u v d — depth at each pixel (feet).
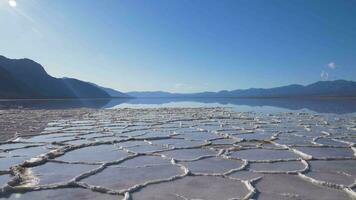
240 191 14.65
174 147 26.37
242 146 27.07
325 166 19.57
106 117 60.39
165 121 51.88
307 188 15.08
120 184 15.72
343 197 13.80
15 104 123.75
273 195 14.06
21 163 20.04
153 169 18.80
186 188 15.06
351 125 45.57
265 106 123.03
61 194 14.17
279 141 29.96
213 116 63.31
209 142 28.94
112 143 28.50
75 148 25.77
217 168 19.07
